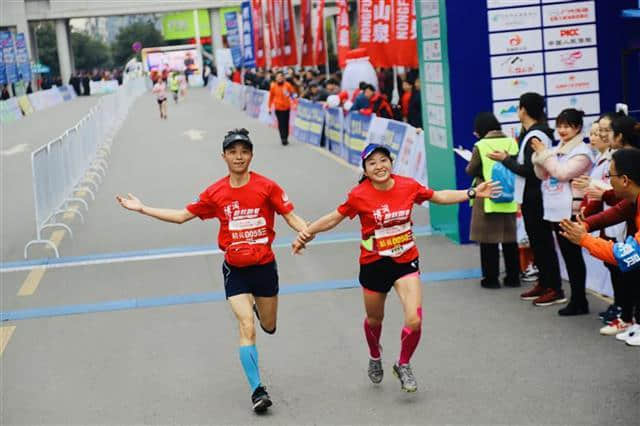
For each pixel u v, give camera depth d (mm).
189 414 6387
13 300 10039
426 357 7332
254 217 6312
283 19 34031
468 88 11062
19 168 23609
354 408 6312
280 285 10055
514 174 8695
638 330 7359
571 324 7930
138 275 10914
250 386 6914
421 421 5992
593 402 6129
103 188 18797
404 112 18406
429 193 6285
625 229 7246
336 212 6297
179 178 19641
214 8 80688
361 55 22312
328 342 7906
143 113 44031
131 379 7211
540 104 8406
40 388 7113
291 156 22391
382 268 6250
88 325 8891
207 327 8578
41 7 74812
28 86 69188
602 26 11070
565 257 8117
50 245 12914
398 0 18531
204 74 79312
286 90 28734
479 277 9836
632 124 7344
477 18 10953
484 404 6223
